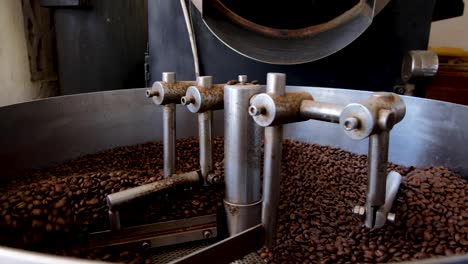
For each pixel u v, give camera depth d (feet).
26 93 5.82
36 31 6.02
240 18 4.60
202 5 4.07
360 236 2.66
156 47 5.08
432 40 8.98
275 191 2.13
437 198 2.87
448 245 2.43
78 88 5.84
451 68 6.80
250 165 2.34
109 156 4.08
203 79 2.43
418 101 3.75
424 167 3.64
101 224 2.64
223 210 2.63
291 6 4.78
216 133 4.83
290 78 4.82
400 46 4.55
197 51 4.82
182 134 4.73
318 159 4.13
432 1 4.42
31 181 3.26
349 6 4.65
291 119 1.97
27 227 2.39
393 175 3.02
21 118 3.41
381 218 1.92
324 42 4.28
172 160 2.96
